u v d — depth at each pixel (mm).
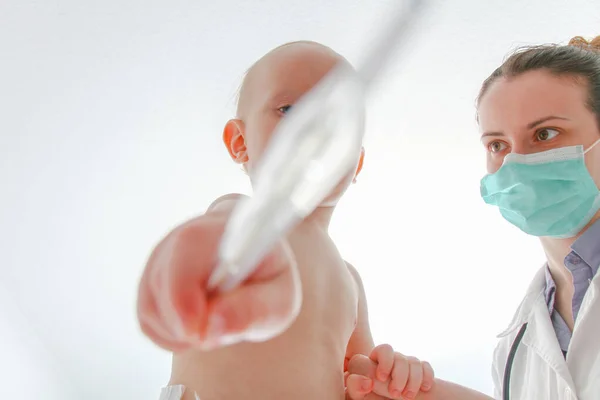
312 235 895
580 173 1119
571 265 1185
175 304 393
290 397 758
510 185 1147
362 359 925
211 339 410
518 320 1350
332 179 302
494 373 1408
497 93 1198
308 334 813
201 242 423
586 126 1146
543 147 1155
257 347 776
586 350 1105
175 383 784
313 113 292
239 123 893
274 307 443
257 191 323
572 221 1151
